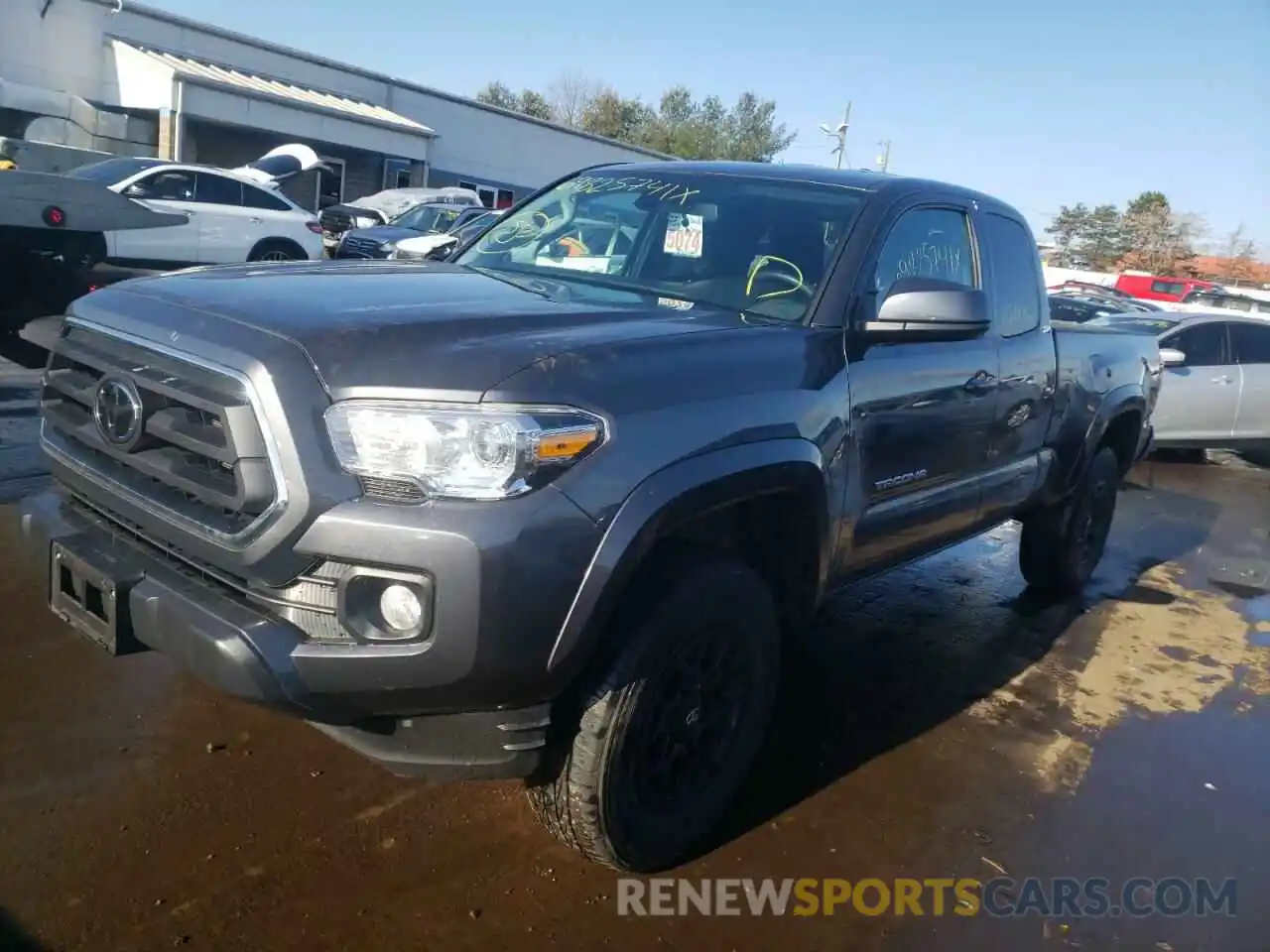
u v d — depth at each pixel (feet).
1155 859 10.96
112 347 9.00
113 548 8.83
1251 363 34.83
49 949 7.85
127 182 42.68
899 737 13.03
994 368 13.50
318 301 8.73
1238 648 18.08
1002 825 11.29
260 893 8.77
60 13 74.84
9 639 12.41
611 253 12.45
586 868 9.69
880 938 9.25
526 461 7.51
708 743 9.88
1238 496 32.58
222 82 78.28
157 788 10.00
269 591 7.77
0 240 17.11
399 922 8.66
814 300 10.91
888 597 18.42
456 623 7.39
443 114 103.76
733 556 9.50
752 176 12.91
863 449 10.90
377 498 7.46
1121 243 184.96
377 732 8.12
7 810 9.36
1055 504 17.71
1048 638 17.30
